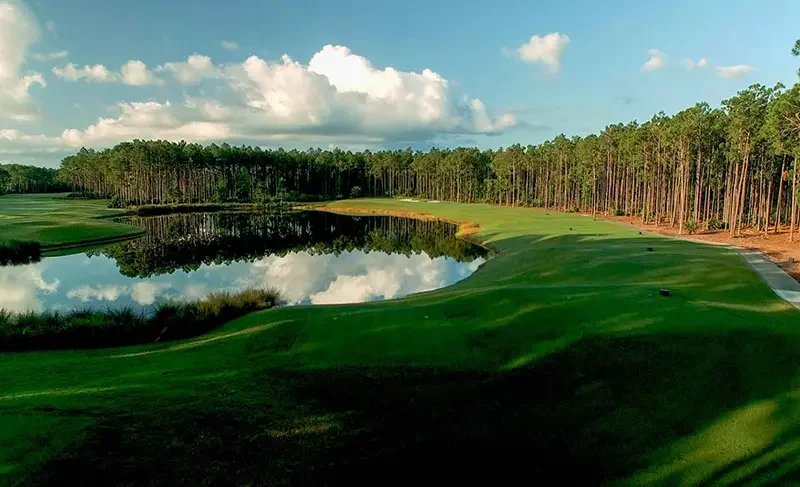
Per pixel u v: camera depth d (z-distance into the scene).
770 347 14.37
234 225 82.88
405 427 10.90
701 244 40.84
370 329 16.91
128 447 9.61
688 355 13.98
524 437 10.66
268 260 48.09
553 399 12.14
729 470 9.59
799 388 12.29
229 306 21.50
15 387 12.34
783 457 9.86
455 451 10.13
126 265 45.12
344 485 9.01
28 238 54.72
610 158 87.56
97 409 11.02
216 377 13.16
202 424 10.63
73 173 158.75
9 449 9.25
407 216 98.75
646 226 62.75
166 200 131.75
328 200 147.38
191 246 58.03
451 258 46.25
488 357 14.43
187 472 9.02
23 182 178.88
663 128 64.19
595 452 10.20
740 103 48.12
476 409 11.70
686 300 19.27
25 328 17.64
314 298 31.42
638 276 26.72
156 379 12.96
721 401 11.87
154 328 18.80
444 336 16.05
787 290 22.88
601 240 44.09
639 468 9.71
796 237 46.75
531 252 39.88
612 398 12.12
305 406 11.66
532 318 17.42
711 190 71.75
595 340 15.18
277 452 9.81
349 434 10.56
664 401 11.94
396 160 159.50
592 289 21.47
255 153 150.12
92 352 16.34
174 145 133.12
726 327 15.77
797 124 36.47
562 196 109.81
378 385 12.78
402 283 36.03
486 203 126.38
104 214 88.06
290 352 15.02
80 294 32.81
